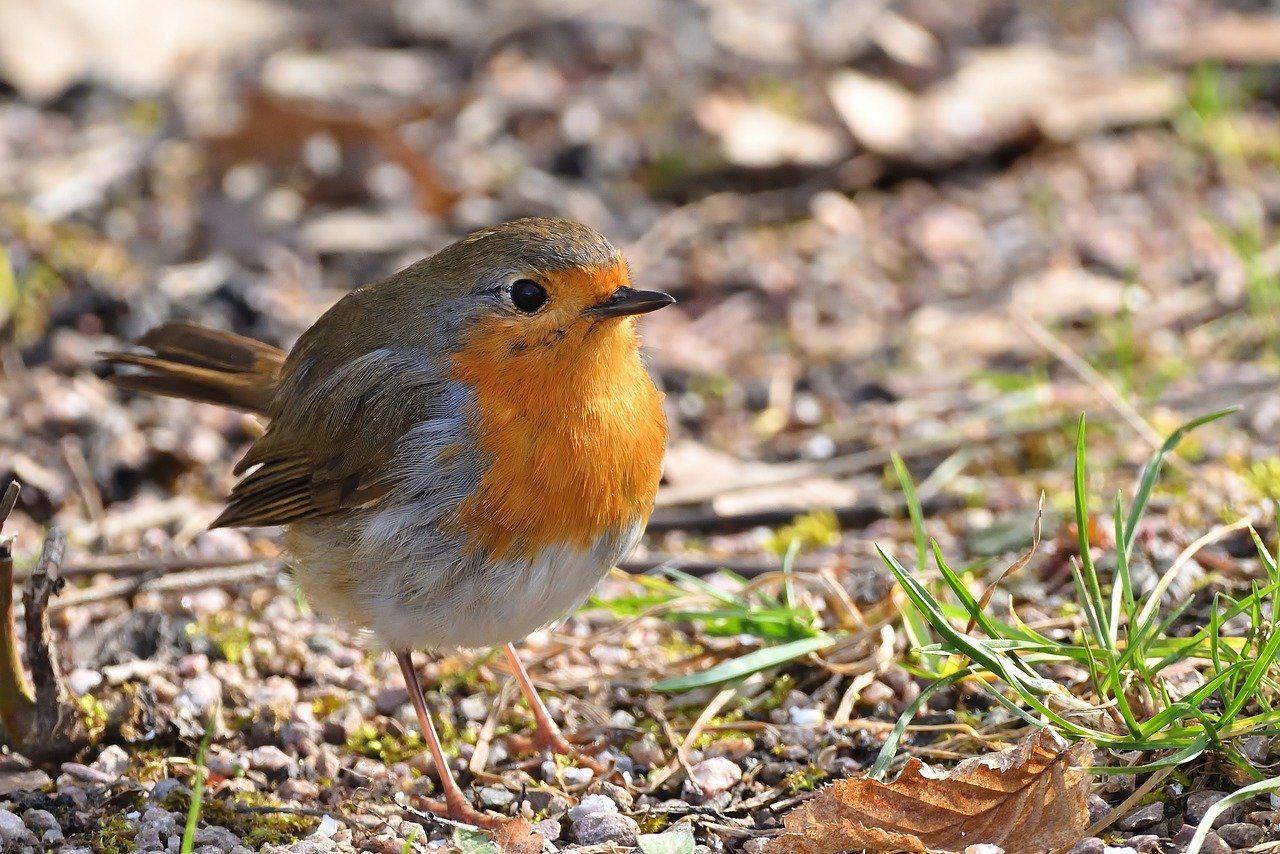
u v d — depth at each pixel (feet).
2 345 41.91
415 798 26.73
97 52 55.47
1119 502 26.04
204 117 52.08
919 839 22.67
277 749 27.68
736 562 33.63
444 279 26.61
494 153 51.70
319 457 27.04
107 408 40.22
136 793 25.96
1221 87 54.90
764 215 49.90
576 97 54.60
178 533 36.40
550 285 24.95
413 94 54.39
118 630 31.35
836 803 23.07
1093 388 38.06
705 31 57.98
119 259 45.27
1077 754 22.61
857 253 48.26
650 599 30.45
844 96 52.11
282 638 31.42
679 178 51.19
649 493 26.71
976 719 26.84
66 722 26.73
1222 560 29.86
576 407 25.26
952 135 52.26
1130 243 47.60
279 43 57.47
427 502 25.62
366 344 27.30
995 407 39.42
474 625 26.25
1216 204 49.21
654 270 47.42
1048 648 24.95
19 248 44.42
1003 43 57.77
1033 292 45.47
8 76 54.29
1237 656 24.27
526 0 60.80
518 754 28.12
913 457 38.65
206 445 39.47
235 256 46.96
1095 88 54.54
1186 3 60.54
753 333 45.01
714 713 27.96
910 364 43.09
